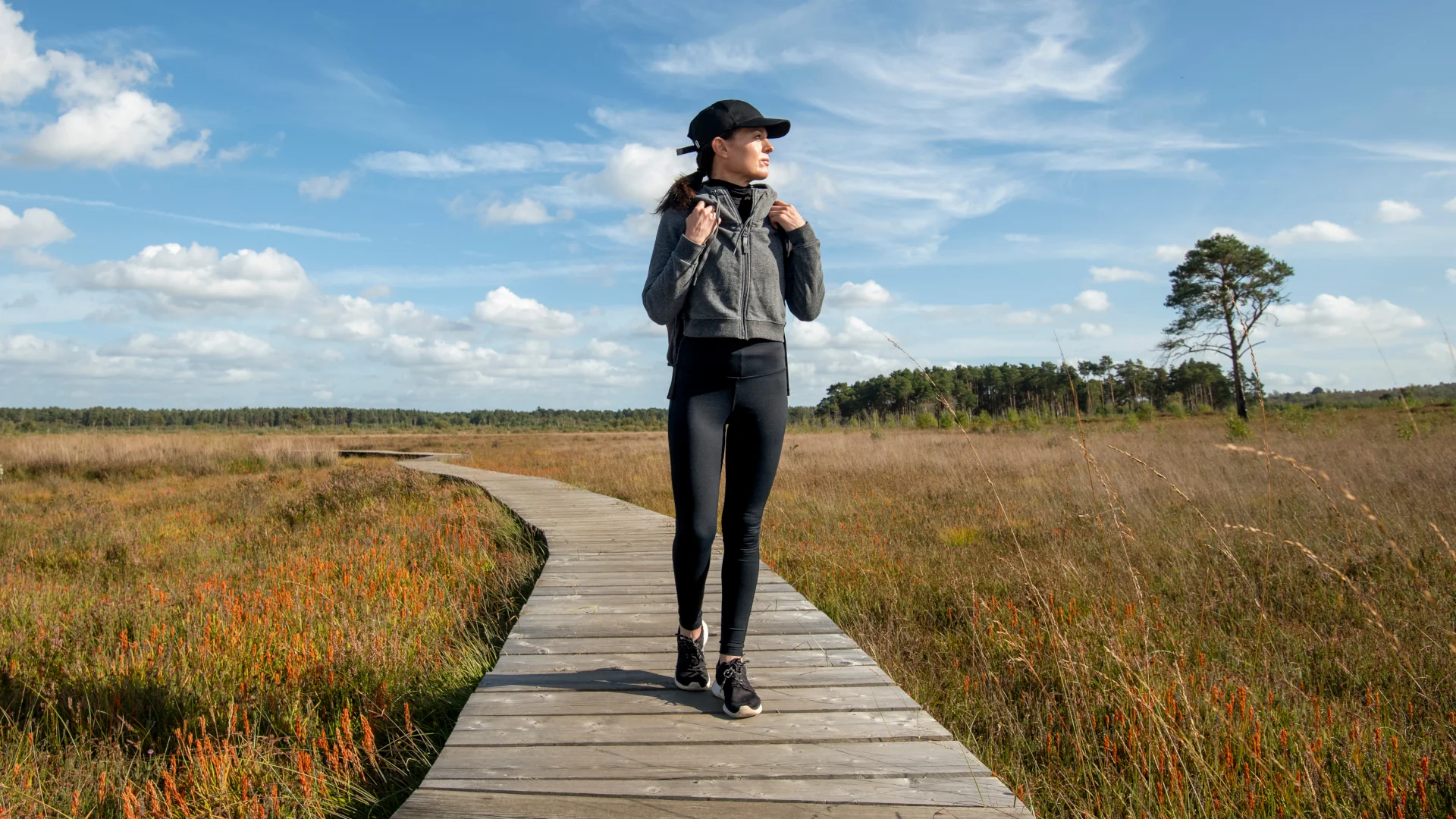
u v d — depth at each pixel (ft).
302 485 50.52
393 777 8.38
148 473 66.03
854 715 7.95
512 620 14.84
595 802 6.18
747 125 7.30
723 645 8.07
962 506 30.96
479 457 94.63
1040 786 8.75
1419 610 14.33
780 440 7.71
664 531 24.76
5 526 32.63
